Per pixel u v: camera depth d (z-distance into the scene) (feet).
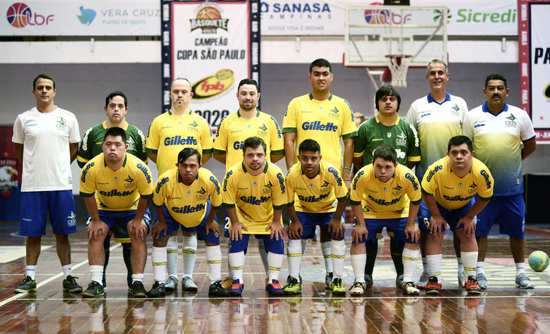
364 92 47.60
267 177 16.16
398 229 17.03
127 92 47.91
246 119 17.65
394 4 40.16
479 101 47.44
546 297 15.93
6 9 40.78
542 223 45.01
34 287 17.29
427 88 47.55
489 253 27.27
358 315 13.74
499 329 12.34
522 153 18.35
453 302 15.25
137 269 16.24
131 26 40.70
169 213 16.52
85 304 15.11
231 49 40.01
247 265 23.21
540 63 40.81
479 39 40.63
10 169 48.47
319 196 16.51
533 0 40.57
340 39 40.52
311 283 18.58
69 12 40.73
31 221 17.07
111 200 16.39
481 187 16.20
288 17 40.45
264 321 13.15
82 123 47.91
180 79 17.65
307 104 17.56
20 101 48.06
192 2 39.99
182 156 15.55
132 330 12.38
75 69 47.88
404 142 17.52
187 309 14.47
